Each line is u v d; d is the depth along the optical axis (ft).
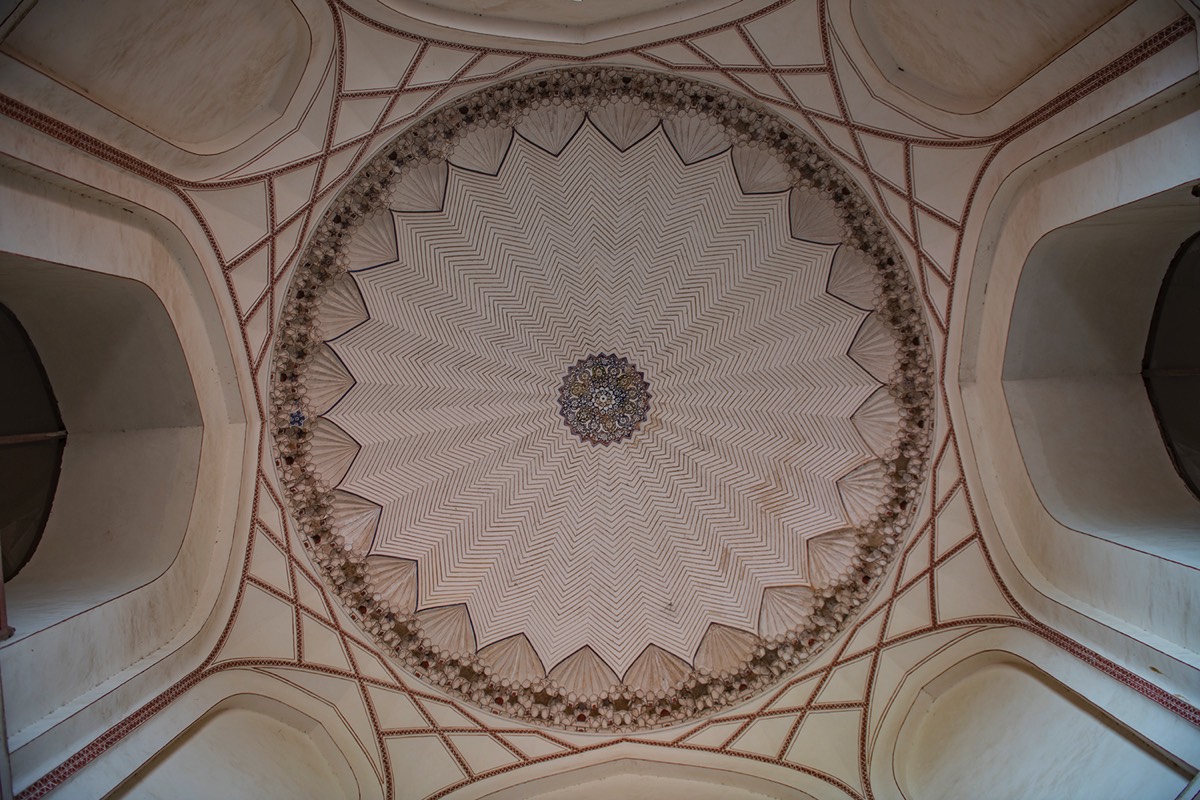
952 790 20.44
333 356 24.53
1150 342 22.21
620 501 27.99
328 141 21.74
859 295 24.68
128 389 21.52
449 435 27.12
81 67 16.28
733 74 22.21
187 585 20.89
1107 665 18.48
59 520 21.47
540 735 24.32
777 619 25.48
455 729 23.84
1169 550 18.26
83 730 16.55
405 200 24.13
